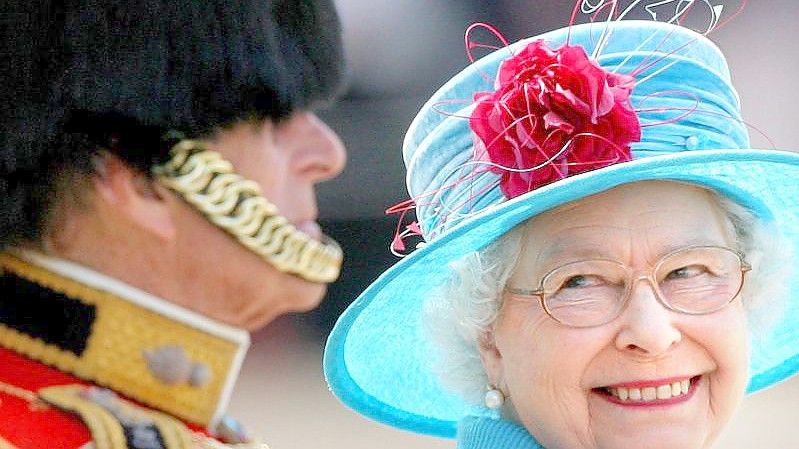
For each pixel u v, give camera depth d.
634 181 7.65
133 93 4.78
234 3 4.99
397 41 24.80
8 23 4.76
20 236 4.82
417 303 8.69
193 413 5.00
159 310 4.92
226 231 4.91
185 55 4.87
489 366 8.30
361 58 24.95
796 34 24.98
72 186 4.82
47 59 4.77
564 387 7.82
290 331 25.38
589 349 7.70
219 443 4.93
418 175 8.48
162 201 4.89
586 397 7.86
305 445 21.44
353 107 24.95
